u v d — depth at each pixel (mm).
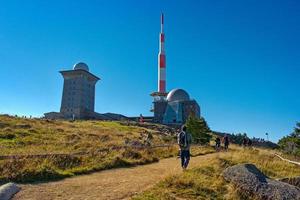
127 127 77688
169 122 123250
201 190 13492
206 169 16719
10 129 41281
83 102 144750
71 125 64188
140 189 13242
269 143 101375
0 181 14180
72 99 143500
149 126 93000
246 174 14195
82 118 128000
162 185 13695
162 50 151375
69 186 13711
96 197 11867
